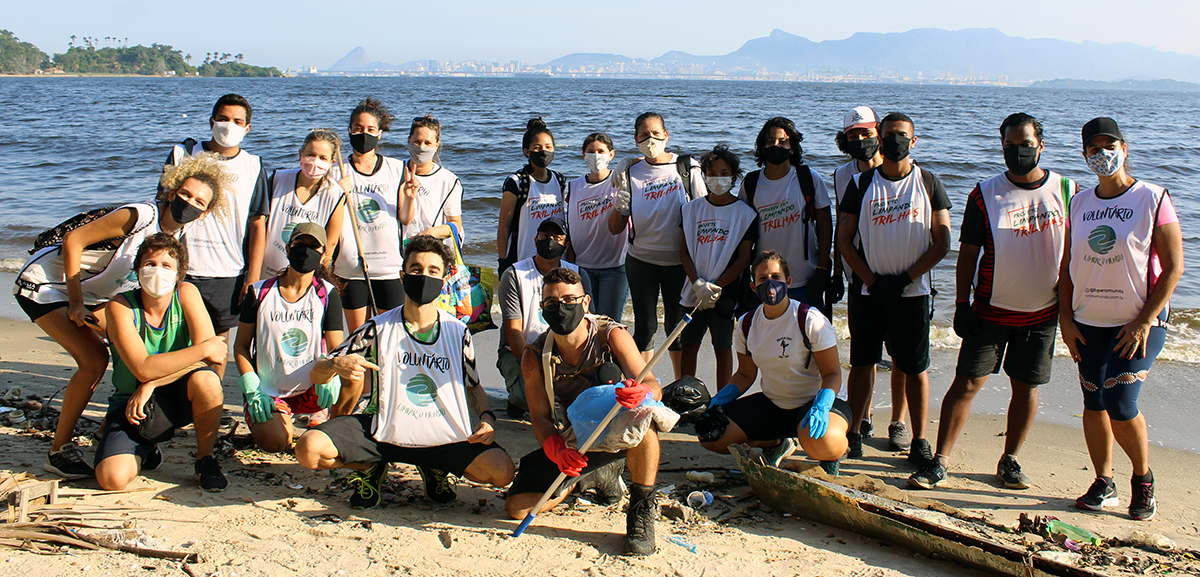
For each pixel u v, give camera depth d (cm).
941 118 4562
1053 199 444
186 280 483
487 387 650
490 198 1572
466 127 3497
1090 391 425
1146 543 385
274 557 346
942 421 475
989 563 346
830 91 13062
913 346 486
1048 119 4731
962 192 1777
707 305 350
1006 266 447
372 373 397
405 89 10700
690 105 6091
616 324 401
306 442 373
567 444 387
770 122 537
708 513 418
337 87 11575
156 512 383
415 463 401
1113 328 414
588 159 574
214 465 418
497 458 399
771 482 415
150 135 3058
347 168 544
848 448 496
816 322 444
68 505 381
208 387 406
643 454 365
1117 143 401
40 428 489
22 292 424
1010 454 472
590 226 582
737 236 529
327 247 513
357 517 392
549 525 393
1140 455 417
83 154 2380
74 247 421
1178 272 397
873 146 502
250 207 505
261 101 6281
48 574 320
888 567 361
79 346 423
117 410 416
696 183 570
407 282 383
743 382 481
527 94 8725
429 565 346
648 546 364
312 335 456
